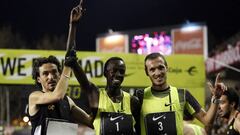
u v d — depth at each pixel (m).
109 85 5.38
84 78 5.28
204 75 10.59
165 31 24.27
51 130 5.09
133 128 5.37
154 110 5.53
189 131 6.13
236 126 6.69
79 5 5.23
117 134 5.28
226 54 15.06
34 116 5.24
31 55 9.95
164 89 5.63
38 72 5.39
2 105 19.34
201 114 5.66
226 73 16.59
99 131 5.32
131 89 10.52
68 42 5.21
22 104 10.97
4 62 9.89
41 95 5.16
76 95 9.80
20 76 9.92
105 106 5.36
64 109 5.39
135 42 23.58
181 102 5.61
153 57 5.58
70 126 5.22
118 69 5.32
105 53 10.22
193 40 23.47
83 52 10.15
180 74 10.50
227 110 6.84
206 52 23.14
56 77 5.32
